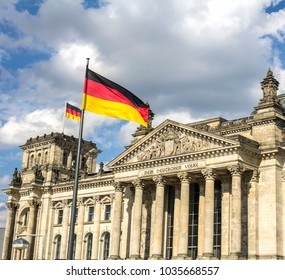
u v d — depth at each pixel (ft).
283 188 329.72
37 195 512.22
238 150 319.27
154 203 380.99
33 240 502.38
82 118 200.13
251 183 331.57
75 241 475.31
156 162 360.28
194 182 365.40
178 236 356.59
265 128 337.72
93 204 467.11
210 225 319.88
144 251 378.53
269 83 348.79
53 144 530.27
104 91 215.31
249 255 320.29
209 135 333.42
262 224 323.37
